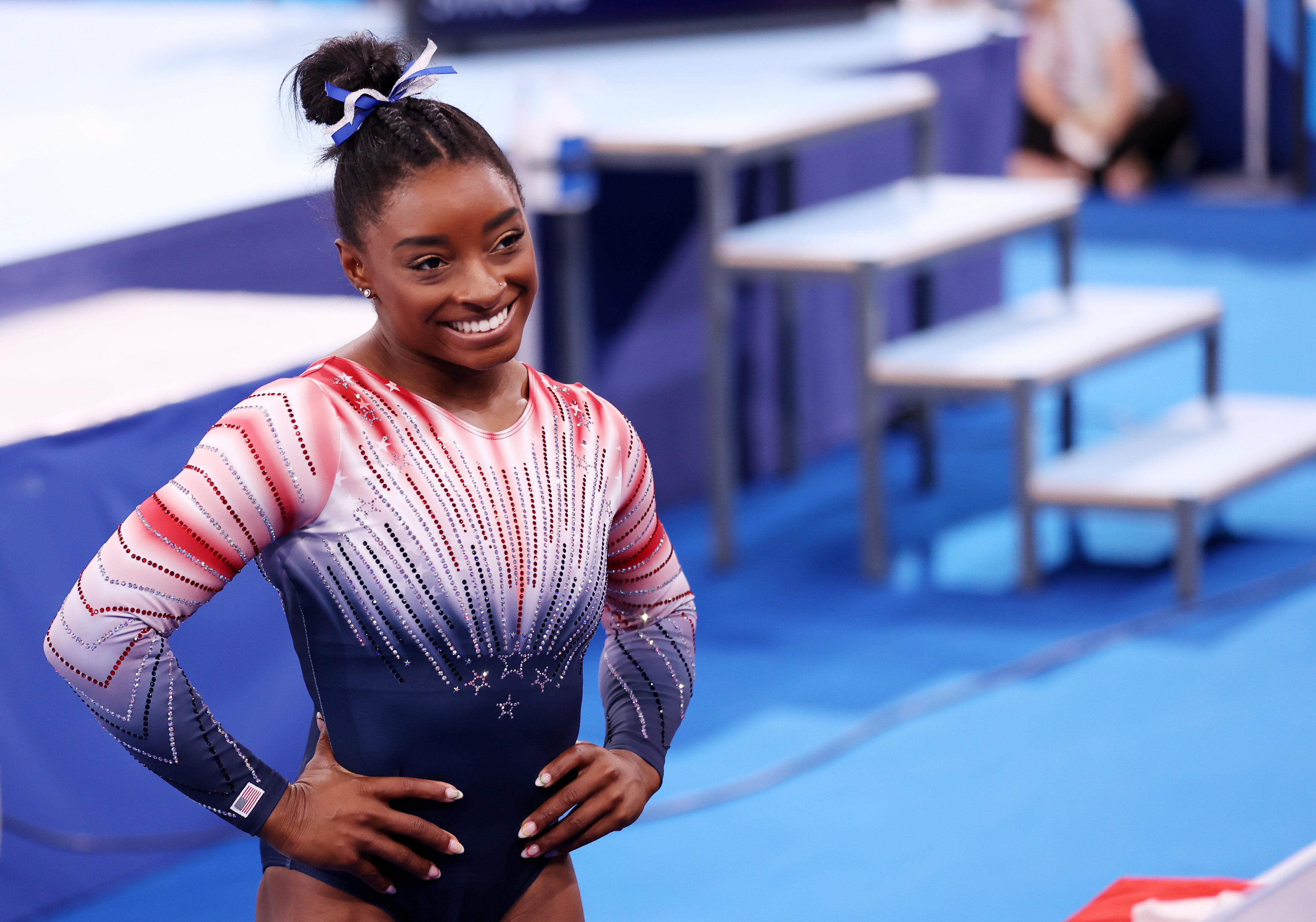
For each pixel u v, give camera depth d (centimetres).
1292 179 3453
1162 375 2245
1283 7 3475
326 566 478
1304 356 2275
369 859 488
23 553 893
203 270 1248
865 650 1401
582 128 1486
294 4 3002
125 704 461
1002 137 2277
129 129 1722
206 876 1044
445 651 484
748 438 1916
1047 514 1761
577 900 530
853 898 984
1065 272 1764
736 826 1090
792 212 1897
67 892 1001
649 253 1753
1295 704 1245
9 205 1295
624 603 556
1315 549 1602
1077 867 1011
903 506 1808
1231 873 989
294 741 1063
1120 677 1316
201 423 962
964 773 1157
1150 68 3647
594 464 516
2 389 959
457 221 464
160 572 461
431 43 497
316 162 501
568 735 514
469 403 499
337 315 1141
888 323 2084
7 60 2364
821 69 1912
